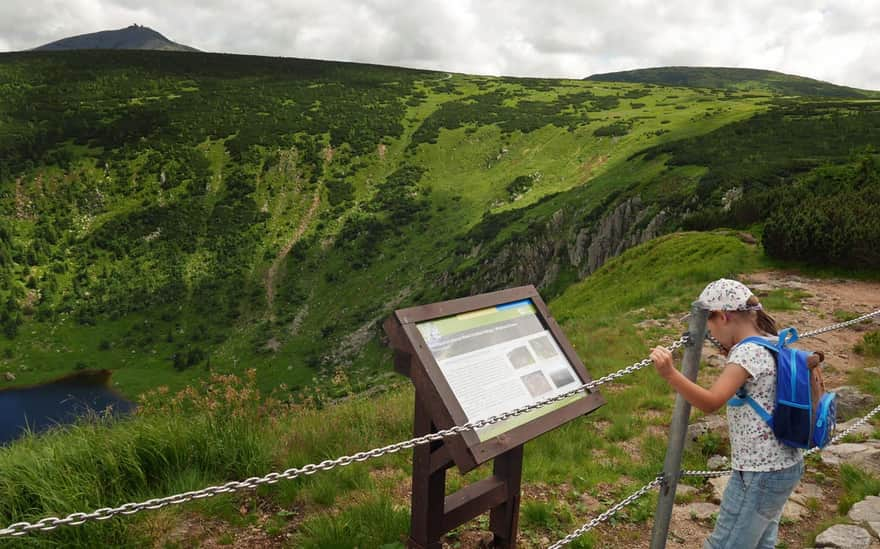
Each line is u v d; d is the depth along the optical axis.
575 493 5.42
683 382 2.78
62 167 190.00
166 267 157.75
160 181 184.12
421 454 3.49
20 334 139.62
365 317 130.00
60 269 158.88
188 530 4.41
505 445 3.18
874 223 18.50
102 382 123.62
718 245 24.72
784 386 2.73
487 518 4.73
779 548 4.54
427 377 3.09
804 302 15.58
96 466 4.63
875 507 4.87
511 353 3.59
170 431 5.26
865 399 7.98
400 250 148.50
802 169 73.06
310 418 7.23
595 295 26.94
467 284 116.00
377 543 4.22
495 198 155.12
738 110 156.12
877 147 80.56
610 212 90.00
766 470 2.80
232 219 169.38
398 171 178.88
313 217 167.38
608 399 8.97
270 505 4.94
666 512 3.44
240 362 126.69
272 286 148.50
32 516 3.98
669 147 110.00
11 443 4.98
